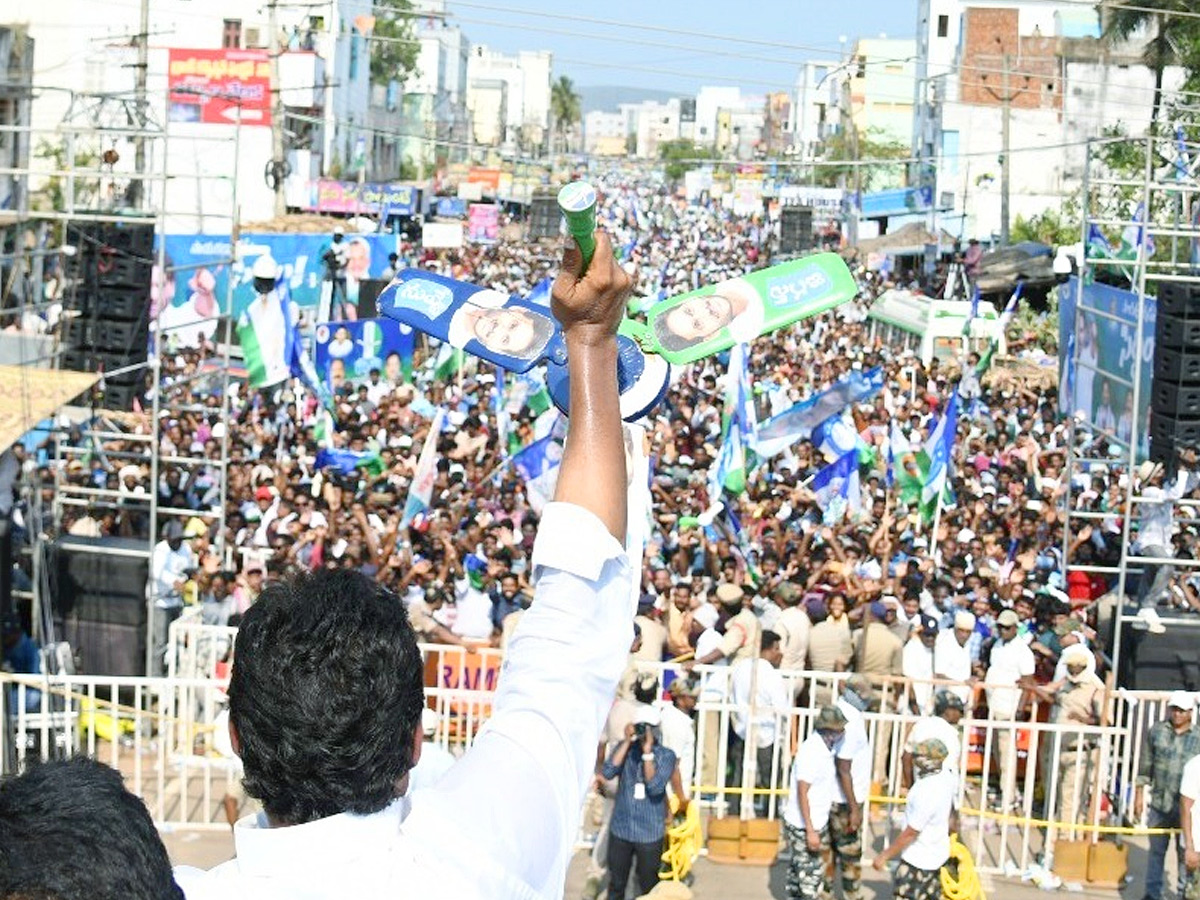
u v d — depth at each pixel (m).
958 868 9.99
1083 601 16.20
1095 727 11.62
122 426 17.70
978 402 26.70
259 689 1.94
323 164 56.53
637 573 2.13
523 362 2.46
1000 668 12.80
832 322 43.69
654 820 9.80
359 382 26.47
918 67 93.50
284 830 1.88
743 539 15.96
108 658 14.16
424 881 1.83
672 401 25.88
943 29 90.81
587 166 102.44
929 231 59.00
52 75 50.19
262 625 1.98
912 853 9.80
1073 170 65.12
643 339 2.59
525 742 1.95
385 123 75.75
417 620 13.38
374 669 1.95
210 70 46.28
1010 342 38.62
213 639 12.97
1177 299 14.57
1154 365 15.06
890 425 23.09
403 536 16.64
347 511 17.61
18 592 14.45
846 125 85.50
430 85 100.88
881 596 13.74
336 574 2.06
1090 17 68.19
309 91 53.12
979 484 21.48
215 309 27.81
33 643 13.34
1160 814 10.91
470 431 22.09
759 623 12.41
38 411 13.48
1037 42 67.44
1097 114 63.31
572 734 1.97
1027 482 21.83
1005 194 47.84
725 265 72.00
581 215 1.99
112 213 15.58
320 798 1.92
